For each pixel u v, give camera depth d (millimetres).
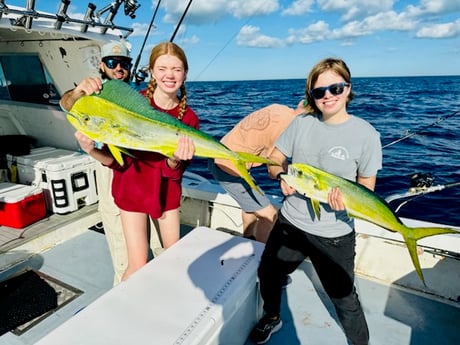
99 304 1643
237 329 1929
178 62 1921
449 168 7566
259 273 2010
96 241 3691
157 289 1759
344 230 1841
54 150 4406
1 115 4805
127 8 3160
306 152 1869
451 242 2498
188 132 1594
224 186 2840
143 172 2182
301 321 2477
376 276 2900
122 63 2789
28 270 3152
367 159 1744
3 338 2369
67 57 3848
